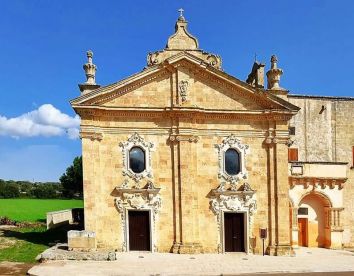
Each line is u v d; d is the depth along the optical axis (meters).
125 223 30.03
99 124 30.25
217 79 31.31
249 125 31.80
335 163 35.62
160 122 30.92
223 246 30.64
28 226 48.44
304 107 38.56
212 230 30.75
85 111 29.72
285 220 30.91
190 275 22.95
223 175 31.11
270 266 25.89
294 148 37.72
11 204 85.44
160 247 30.17
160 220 30.33
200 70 31.12
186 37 32.25
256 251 30.86
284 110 31.53
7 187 115.75
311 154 37.97
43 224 50.84
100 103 30.30
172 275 22.73
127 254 28.94
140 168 30.66
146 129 30.77
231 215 31.19
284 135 31.59
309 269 25.11
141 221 30.44
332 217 35.25
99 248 29.42
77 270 22.97
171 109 30.47
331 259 29.06
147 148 30.66
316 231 35.91
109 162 30.31
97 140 30.00
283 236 30.73
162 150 30.80
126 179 30.33
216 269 24.59
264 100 31.55
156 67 30.61
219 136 31.41
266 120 31.80
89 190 29.33
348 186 37.41
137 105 30.75
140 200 30.22
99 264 25.00
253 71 38.00
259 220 31.22
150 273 22.88
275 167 31.45
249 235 30.89
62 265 24.27
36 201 97.06
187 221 30.05
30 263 24.81
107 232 29.89
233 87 31.53
